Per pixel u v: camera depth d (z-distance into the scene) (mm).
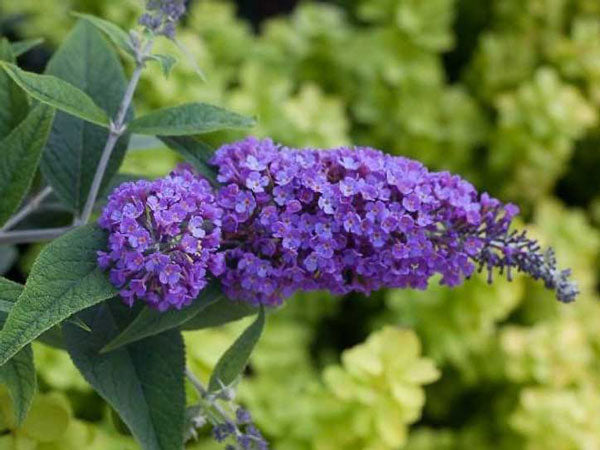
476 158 1198
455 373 1026
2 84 512
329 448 722
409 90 1146
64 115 539
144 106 1002
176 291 455
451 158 1158
